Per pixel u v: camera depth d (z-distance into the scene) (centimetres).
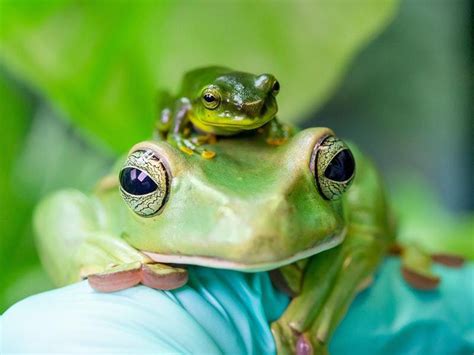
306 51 27
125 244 14
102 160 28
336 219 13
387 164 38
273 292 14
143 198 13
